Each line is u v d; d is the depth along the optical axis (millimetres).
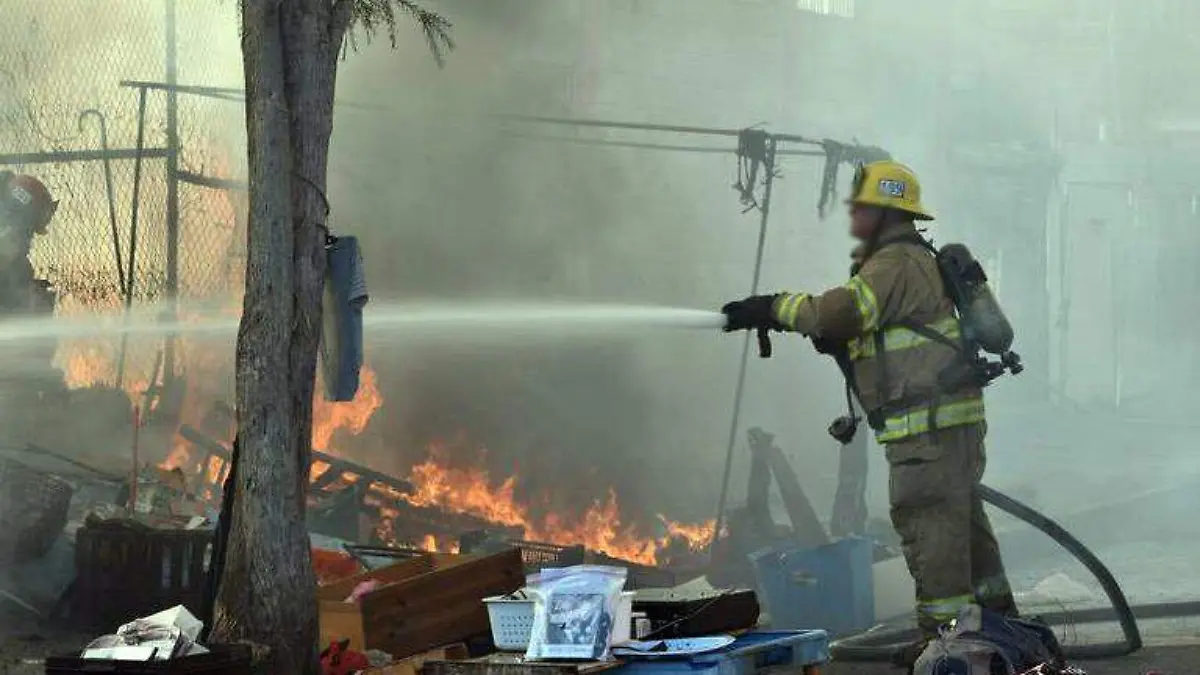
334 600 11312
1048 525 12969
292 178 10391
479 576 10945
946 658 10562
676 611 10492
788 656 10273
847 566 14883
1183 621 15523
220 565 10594
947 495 11562
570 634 9531
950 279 11633
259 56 10289
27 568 15047
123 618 14500
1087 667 12727
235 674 9227
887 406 11633
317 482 19953
